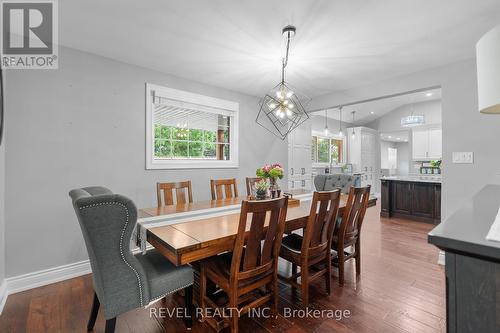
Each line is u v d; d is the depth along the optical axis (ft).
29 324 5.81
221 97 12.54
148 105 10.07
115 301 4.53
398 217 17.31
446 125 9.64
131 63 9.59
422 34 7.38
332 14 6.40
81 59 8.52
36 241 7.69
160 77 10.41
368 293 7.14
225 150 13.30
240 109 13.39
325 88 12.60
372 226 14.96
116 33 7.46
